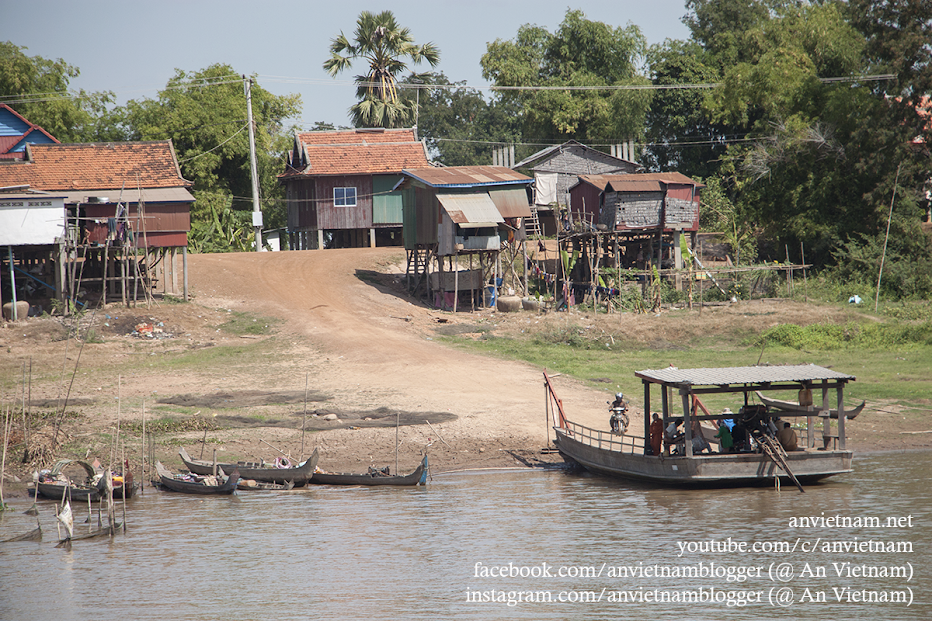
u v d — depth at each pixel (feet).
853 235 283.18
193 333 207.92
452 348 200.75
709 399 167.22
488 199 242.99
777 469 114.11
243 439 142.92
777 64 299.38
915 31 261.44
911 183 276.82
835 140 282.97
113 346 193.47
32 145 254.06
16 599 80.53
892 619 73.31
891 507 105.60
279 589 82.69
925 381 175.73
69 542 98.73
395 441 143.23
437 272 252.42
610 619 74.95
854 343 209.97
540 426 149.69
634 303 244.83
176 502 117.80
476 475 130.00
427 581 84.28
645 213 265.54
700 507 108.06
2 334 192.44
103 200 218.18
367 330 213.05
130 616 76.13
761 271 268.00
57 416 147.23
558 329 217.97
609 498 114.32
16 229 203.62
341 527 103.50
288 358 189.37
